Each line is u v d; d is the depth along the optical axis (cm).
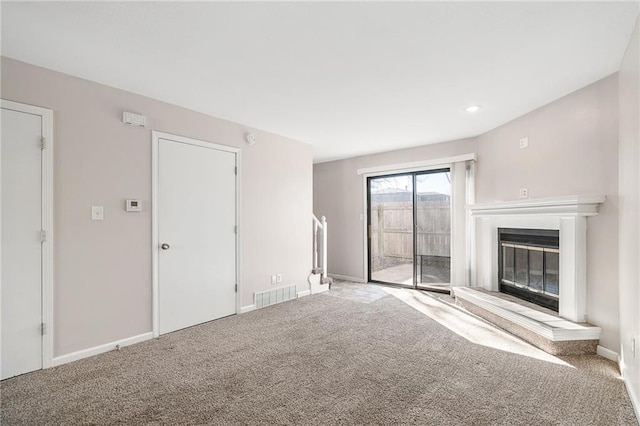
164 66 251
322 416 189
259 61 244
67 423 184
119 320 292
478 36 209
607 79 267
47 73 252
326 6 178
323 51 229
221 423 183
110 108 288
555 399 205
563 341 270
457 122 398
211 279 369
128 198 299
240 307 400
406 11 183
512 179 388
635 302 205
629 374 215
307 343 301
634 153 207
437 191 516
